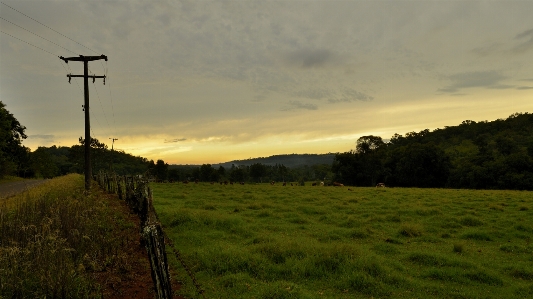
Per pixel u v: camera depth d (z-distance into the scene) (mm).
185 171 121062
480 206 22688
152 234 5039
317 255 9398
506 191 37031
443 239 13648
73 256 7254
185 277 8000
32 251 6359
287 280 8125
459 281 8680
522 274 9383
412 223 15945
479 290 8133
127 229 11531
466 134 149875
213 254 9305
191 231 12742
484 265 10195
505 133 126312
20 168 60531
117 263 7746
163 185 44562
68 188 20906
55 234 7215
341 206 22141
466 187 63469
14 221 8125
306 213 19484
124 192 18688
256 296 6832
